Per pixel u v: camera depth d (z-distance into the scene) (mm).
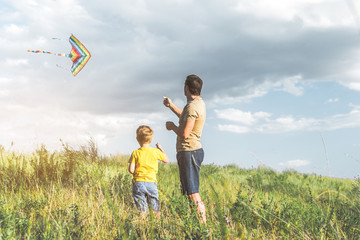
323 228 3715
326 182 9891
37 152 7680
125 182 5820
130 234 3111
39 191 5465
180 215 3648
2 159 7211
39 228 3328
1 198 4352
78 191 5652
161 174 7625
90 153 9352
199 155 4238
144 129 4965
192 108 4188
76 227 3455
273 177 10031
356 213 4637
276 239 3500
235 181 8133
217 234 2922
